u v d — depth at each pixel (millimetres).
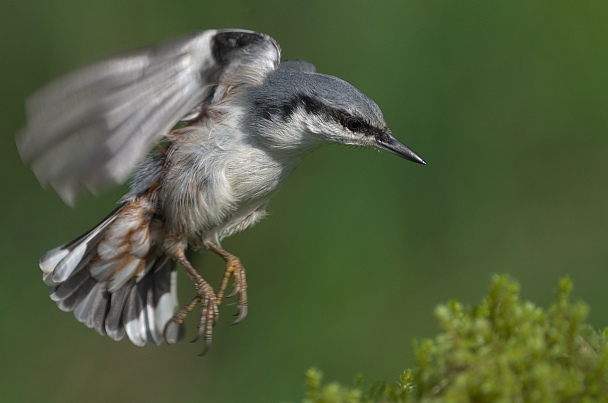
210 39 6816
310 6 12000
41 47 12203
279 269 11562
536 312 4648
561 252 11805
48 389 11266
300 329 11312
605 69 12055
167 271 8172
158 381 11609
